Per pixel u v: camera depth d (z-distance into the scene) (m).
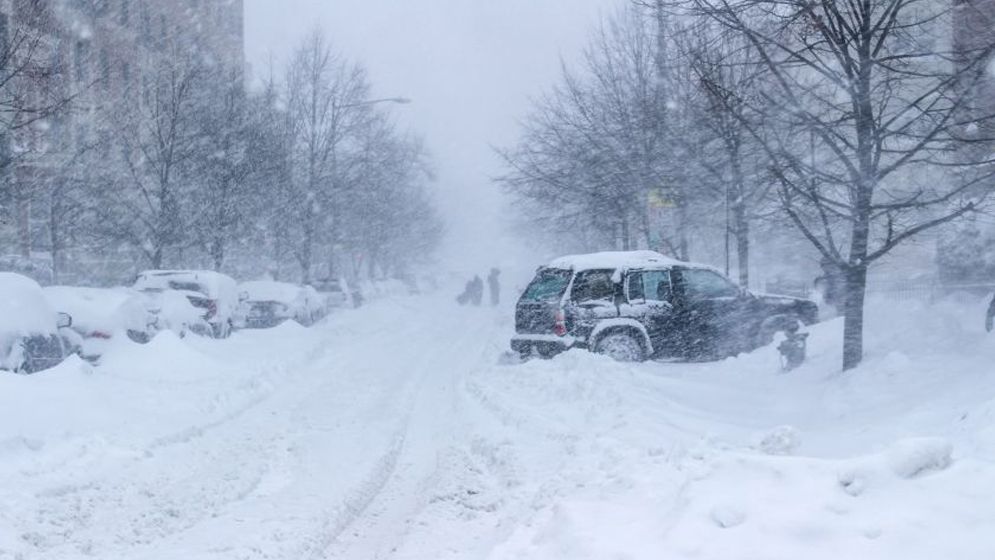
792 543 4.40
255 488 8.87
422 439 11.48
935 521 4.30
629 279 16.05
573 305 15.94
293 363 18.59
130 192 28.44
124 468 9.30
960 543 4.08
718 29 14.77
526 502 7.71
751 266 30.77
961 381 9.61
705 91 13.72
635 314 15.84
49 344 13.98
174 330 20.34
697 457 6.99
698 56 12.53
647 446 8.41
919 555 4.07
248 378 15.46
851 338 11.63
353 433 11.64
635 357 15.78
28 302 13.79
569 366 13.80
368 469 9.62
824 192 13.68
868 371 10.98
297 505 8.15
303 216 35.34
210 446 10.68
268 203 31.88
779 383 12.84
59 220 27.94
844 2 10.93
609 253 16.52
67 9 31.20
